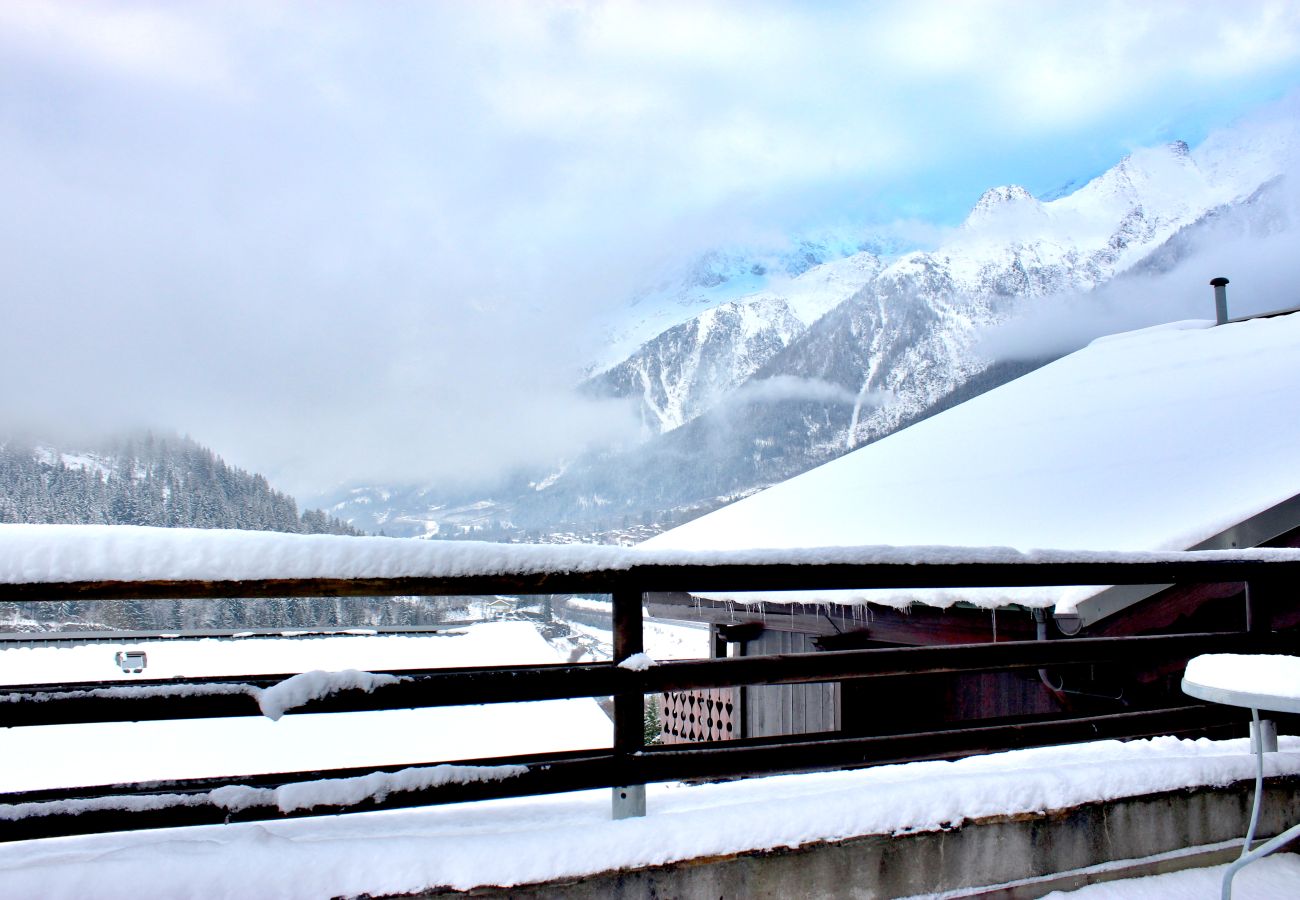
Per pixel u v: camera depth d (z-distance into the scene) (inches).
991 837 86.0
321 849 66.5
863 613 215.5
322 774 70.6
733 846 75.9
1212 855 96.0
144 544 63.4
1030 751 105.8
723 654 320.5
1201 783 96.3
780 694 290.4
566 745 343.3
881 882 81.2
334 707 69.6
